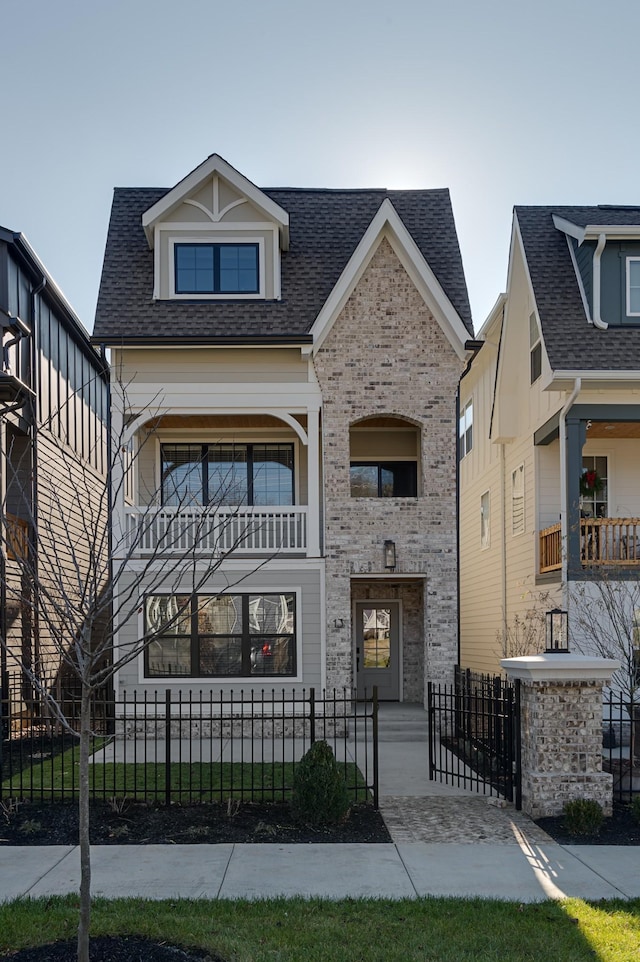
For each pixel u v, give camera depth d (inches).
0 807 366.9
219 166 655.8
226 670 615.8
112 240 693.3
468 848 315.0
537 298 617.9
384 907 250.7
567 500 586.9
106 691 647.8
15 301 615.2
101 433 887.1
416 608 714.2
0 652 541.3
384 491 727.7
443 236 709.9
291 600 624.4
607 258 606.2
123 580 609.6
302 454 721.6
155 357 640.4
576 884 274.7
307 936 227.1
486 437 853.2
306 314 649.6
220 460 721.0
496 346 765.9
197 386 638.5
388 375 641.6
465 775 432.5
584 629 541.6
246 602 620.4
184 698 607.8
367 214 728.3
